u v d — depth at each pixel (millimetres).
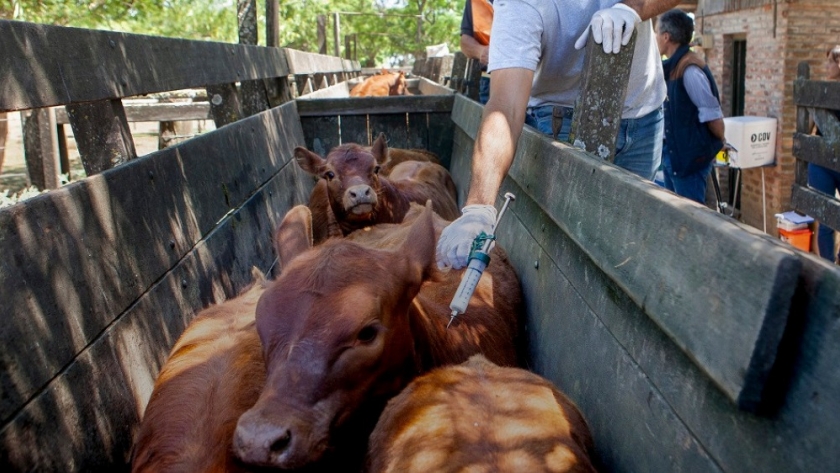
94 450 2365
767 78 10297
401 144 8469
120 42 3461
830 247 6500
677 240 1784
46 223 2357
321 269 2355
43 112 8664
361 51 43312
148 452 2160
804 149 4832
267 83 7910
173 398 2311
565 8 3572
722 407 1611
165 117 10086
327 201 5836
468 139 7020
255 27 8609
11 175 12070
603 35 3281
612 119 3391
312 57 11070
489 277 3703
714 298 1550
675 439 1827
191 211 3719
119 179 2955
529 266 3783
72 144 14742
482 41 7738
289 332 2227
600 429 2398
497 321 3371
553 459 1705
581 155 2822
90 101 3049
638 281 1974
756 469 1463
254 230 4820
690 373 1771
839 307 1271
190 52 4559
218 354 2512
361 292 2293
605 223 2340
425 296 3234
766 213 10430
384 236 4539
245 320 2803
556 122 4086
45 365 2178
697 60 6047
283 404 2111
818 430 1288
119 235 2846
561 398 2100
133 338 2789
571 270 2941
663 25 6180
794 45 9742
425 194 6406
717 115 5996
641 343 2107
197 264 3633
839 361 1256
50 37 2773
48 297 2273
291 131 7180
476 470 1643
